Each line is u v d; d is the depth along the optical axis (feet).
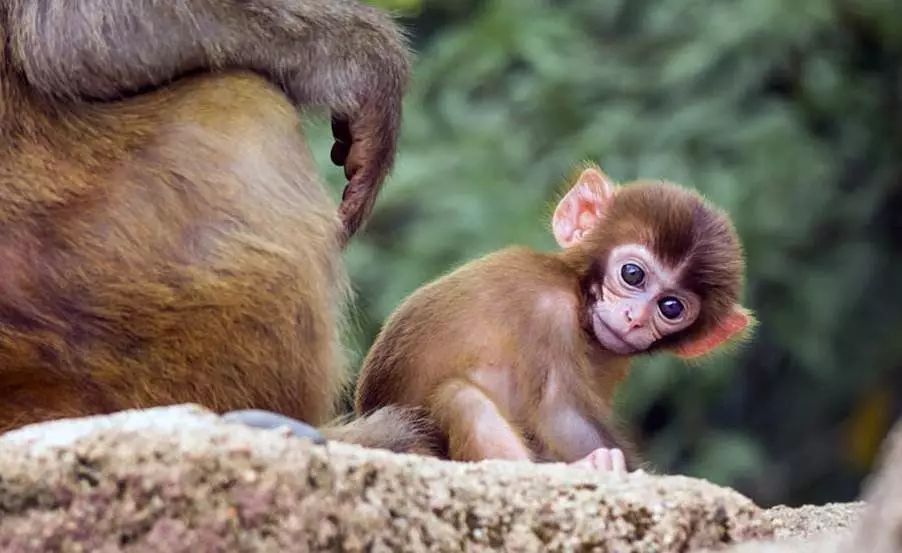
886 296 92.63
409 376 36.40
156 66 36.11
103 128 35.37
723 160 84.69
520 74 90.53
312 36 38.24
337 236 36.68
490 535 27.84
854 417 93.71
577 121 86.28
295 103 38.55
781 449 95.50
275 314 35.29
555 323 36.22
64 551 25.88
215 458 26.08
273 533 26.13
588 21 91.35
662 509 28.55
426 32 95.50
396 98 39.65
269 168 35.88
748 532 28.89
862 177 92.27
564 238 39.14
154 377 34.99
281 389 35.58
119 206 34.91
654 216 37.55
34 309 34.50
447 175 81.61
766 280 86.99
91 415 34.94
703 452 86.63
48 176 34.73
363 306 78.64
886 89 91.81
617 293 37.32
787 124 85.25
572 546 28.12
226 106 36.14
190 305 34.96
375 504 26.89
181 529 25.88
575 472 29.12
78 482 25.94
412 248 79.46
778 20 86.28
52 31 35.27
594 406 36.09
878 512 22.75
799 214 85.71
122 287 34.78
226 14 36.94
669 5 89.10
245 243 35.22
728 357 83.71
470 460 34.68
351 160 39.34
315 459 26.61
